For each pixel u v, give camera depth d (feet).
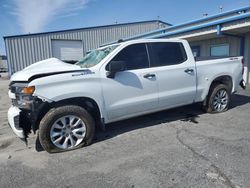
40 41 73.61
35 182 9.95
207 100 18.69
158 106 15.72
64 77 12.51
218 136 13.91
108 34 83.25
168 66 15.83
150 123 17.11
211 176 9.57
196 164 10.62
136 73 14.56
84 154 12.44
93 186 9.41
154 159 11.37
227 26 32.30
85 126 13.28
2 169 11.28
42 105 12.03
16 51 71.26
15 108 12.87
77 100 13.37
